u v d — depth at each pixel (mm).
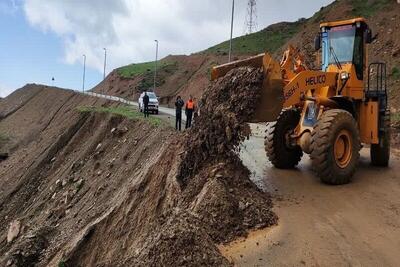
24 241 17547
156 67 76375
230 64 10555
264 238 7836
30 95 99812
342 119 10375
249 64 10125
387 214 9016
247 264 7109
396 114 22859
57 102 81438
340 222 8555
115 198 17188
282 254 7375
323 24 12359
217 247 7547
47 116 77562
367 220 8703
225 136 9695
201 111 10508
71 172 27297
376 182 11164
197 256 6906
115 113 30719
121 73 91000
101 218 14836
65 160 31562
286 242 7719
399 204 9562
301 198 9742
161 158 14352
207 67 67312
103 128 29578
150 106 33562
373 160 13094
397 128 20109
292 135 11508
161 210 11984
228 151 9688
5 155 52844
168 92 71375
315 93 11406
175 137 15758
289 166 12289
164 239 7109
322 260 7215
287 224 8352
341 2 45125
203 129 10234
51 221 21453
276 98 9758
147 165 16859
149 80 77562
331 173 10367
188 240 7055
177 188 10531
